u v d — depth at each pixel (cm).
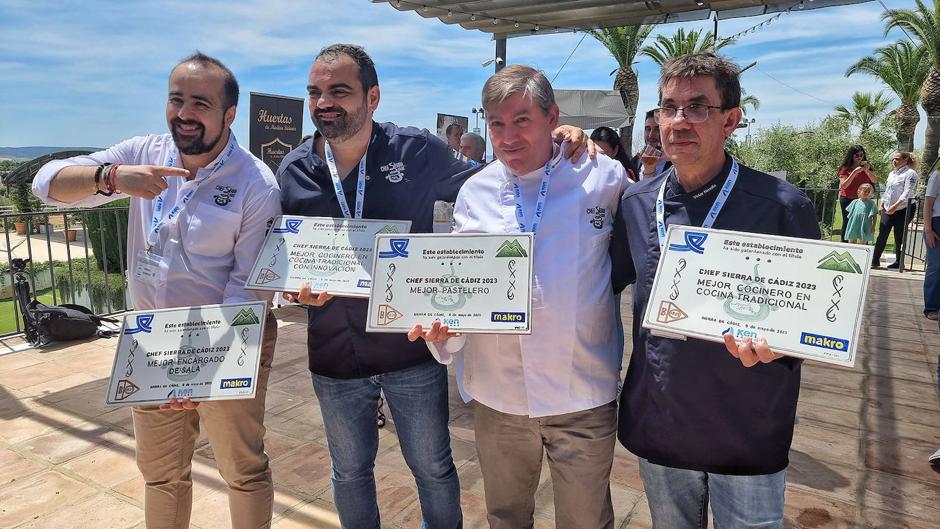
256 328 179
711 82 149
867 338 549
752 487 152
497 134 180
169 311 184
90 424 368
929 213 600
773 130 2492
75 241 1568
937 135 2041
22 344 525
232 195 193
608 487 193
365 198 204
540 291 177
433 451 216
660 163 392
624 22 584
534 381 180
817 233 151
